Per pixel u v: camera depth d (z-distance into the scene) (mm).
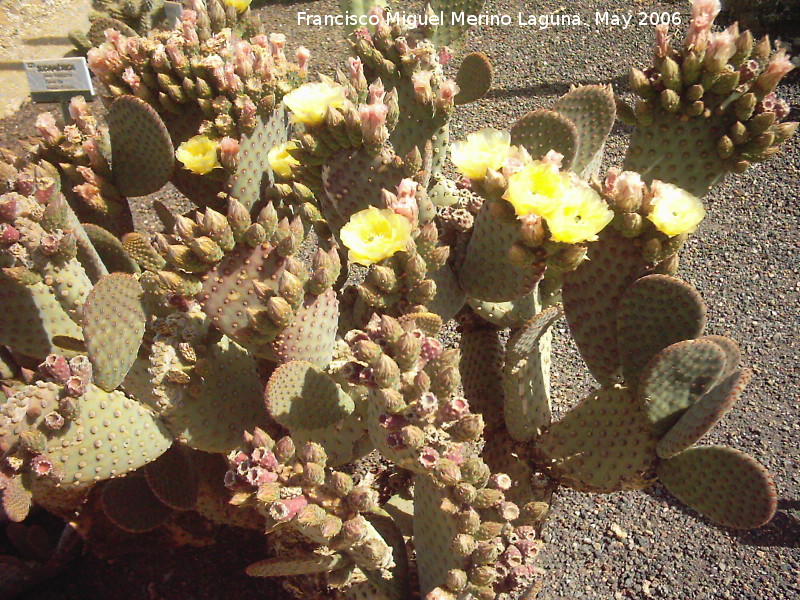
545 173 676
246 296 729
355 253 680
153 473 949
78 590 1100
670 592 1088
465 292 865
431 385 650
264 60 968
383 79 936
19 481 674
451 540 687
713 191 1721
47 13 3039
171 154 1026
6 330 821
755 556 1110
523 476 863
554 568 1131
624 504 1197
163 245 711
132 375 842
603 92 885
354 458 854
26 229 772
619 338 744
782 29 2115
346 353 785
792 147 1767
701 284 1531
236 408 826
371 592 801
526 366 803
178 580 1095
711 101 776
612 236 716
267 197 970
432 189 943
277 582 1084
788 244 1573
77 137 1074
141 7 2252
